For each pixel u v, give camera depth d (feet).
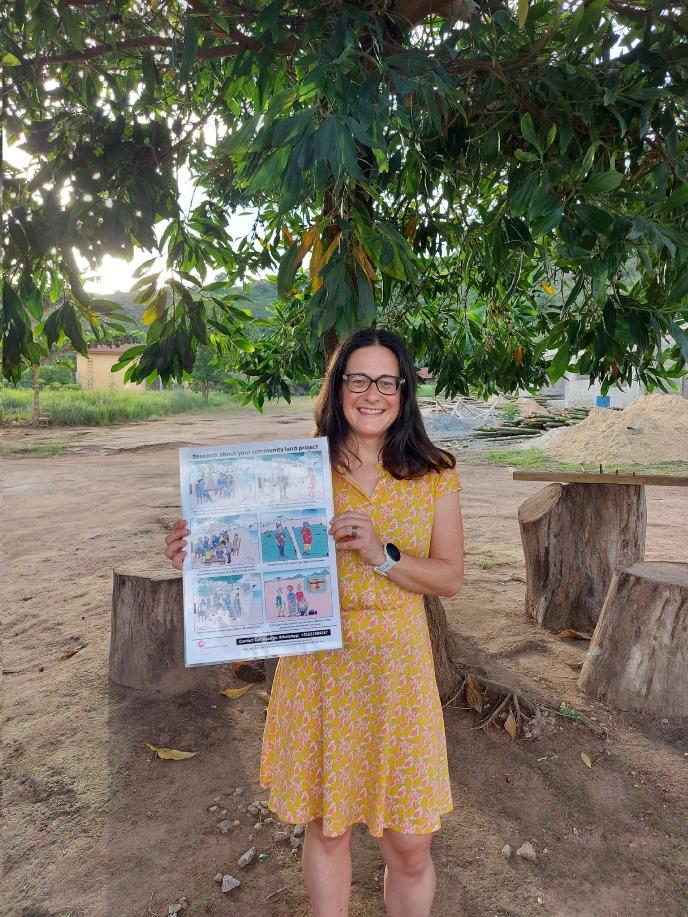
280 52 6.52
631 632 9.78
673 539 21.04
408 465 5.21
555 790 8.07
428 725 5.21
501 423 58.65
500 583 16.25
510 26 6.17
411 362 5.26
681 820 7.50
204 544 4.94
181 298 7.05
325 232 6.86
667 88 6.22
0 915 6.32
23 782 8.38
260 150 4.99
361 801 5.29
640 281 8.62
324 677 5.14
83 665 11.76
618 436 41.06
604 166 6.83
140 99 7.64
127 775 8.51
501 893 6.52
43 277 8.05
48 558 19.75
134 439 58.49
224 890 6.59
